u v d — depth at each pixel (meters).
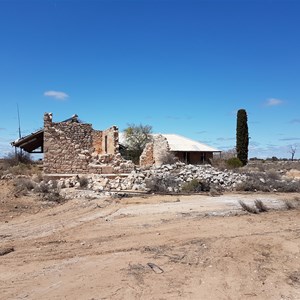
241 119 55.16
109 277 8.92
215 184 26.66
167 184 25.11
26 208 17.52
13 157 39.38
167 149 45.44
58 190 22.09
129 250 11.20
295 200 21.08
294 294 8.45
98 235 12.94
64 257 10.50
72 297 7.82
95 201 19.39
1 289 8.21
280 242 12.14
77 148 28.97
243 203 18.42
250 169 42.31
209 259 10.45
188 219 15.56
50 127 28.36
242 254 10.97
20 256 10.59
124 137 60.38
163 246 11.59
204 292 8.29
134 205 18.73
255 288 8.68
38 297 7.80
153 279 8.88
